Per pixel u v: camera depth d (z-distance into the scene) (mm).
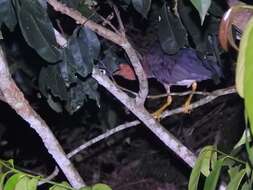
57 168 3014
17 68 4016
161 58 4484
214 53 3369
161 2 3102
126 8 3326
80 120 6129
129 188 8117
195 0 1514
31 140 7023
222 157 2031
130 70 3967
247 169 1768
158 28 3004
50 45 2363
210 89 6059
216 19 3111
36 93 5090
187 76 4395
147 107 6266
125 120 5273
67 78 2844
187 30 3199
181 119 7211
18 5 2322
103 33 2490
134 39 4715
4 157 7066
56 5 2457
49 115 6195
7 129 6836
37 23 2336
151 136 7664
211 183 1828
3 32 3516
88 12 2955
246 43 1096
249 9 1357
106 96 5055
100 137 3285
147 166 8180
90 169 8242
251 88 1062
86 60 2725
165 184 8000
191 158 2736
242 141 1727
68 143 6871
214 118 7160
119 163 8250
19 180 1904
